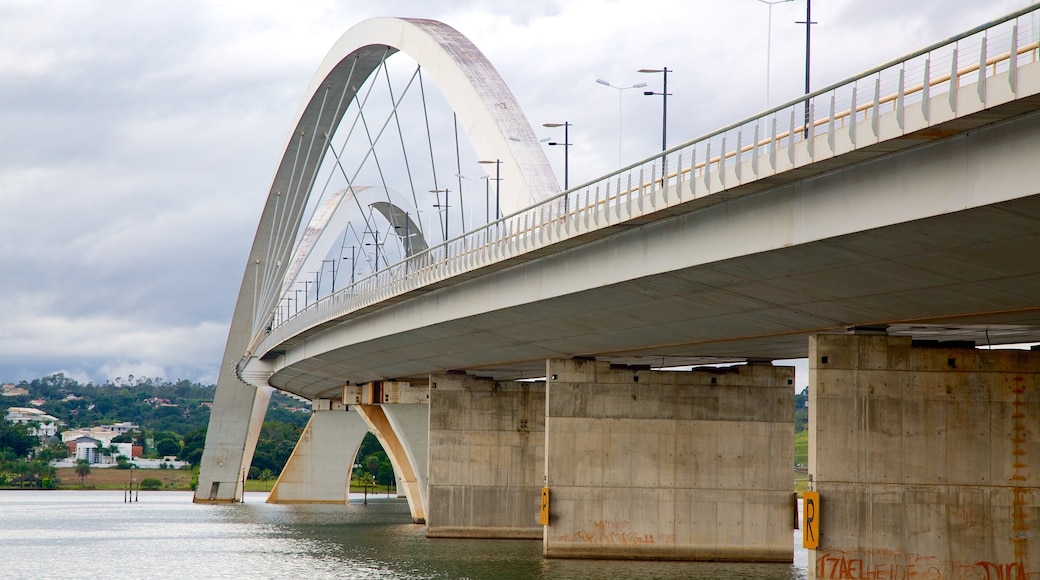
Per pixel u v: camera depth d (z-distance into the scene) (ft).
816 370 157.89
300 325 311.88
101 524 378.53
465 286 205.57
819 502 155.94
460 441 279.90
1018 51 93.56
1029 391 157.28
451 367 273.75
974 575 155.74
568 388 225.56
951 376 157.48
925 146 103.91
